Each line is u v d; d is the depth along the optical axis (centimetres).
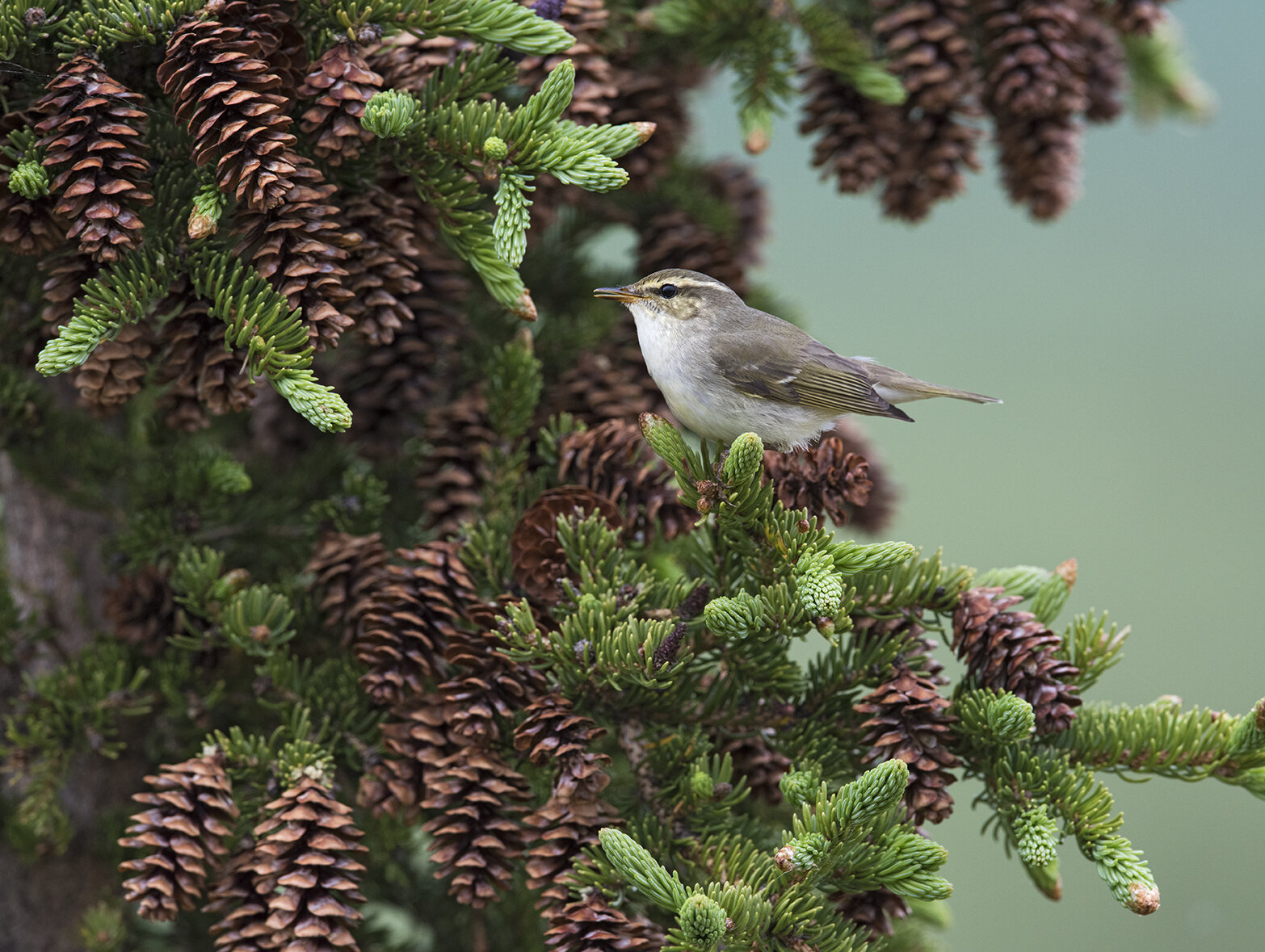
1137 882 650
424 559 656
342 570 659
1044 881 656
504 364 662
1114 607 1065
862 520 673
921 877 650
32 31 652
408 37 659
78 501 663
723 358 667
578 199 670
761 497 653
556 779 653
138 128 653
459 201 656
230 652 660
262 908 651
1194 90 681
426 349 663
